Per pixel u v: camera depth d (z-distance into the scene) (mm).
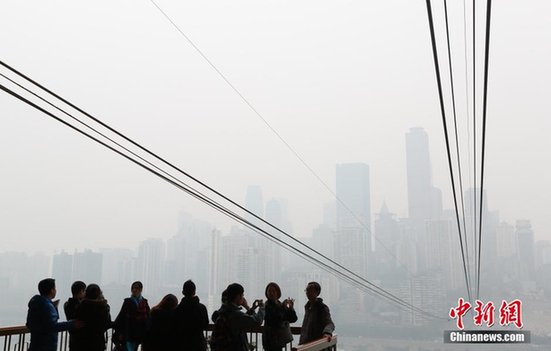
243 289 5551
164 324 5508
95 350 5781
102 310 5895
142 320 6832
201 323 5539
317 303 6141
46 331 5574
